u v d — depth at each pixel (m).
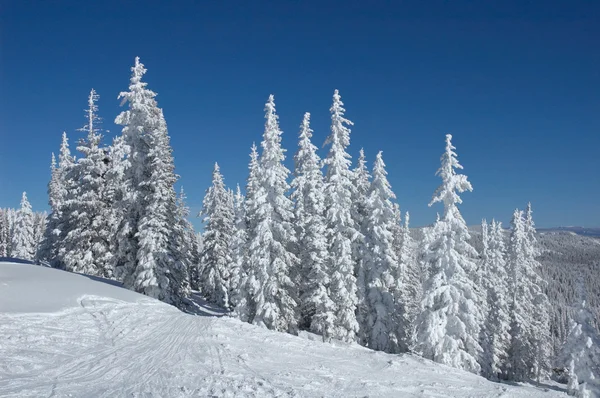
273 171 31.44
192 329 20.94
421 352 27.61
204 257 51.50
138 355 15.89
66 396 11.31
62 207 37.41
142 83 33.09
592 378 28.75
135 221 32.66
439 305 27.77
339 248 30.88
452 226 27.95
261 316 30.53
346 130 33.47
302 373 16.80
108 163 37.72
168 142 35.19
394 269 34.41
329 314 29.73
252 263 30.95
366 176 37.09
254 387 13.80
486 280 42.91
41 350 14.97
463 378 20.00
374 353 22.92
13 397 10.85
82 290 24.28
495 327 41.72
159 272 31.09
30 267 28.72
